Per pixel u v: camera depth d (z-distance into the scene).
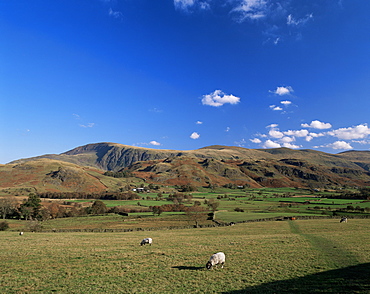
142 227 84.50
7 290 22.98
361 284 21.17
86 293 21.91
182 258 33.31
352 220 79.81
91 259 33.53
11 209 114.12
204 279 24.78
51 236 60.28
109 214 118.56
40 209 114.88
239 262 30.53
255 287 22.09
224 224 84.88
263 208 124.94
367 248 35.12
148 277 25.75
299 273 25.28
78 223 95.69
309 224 72.44
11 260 33.53
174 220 97.38
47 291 22.58
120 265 30.38
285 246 39.03
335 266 26.95
